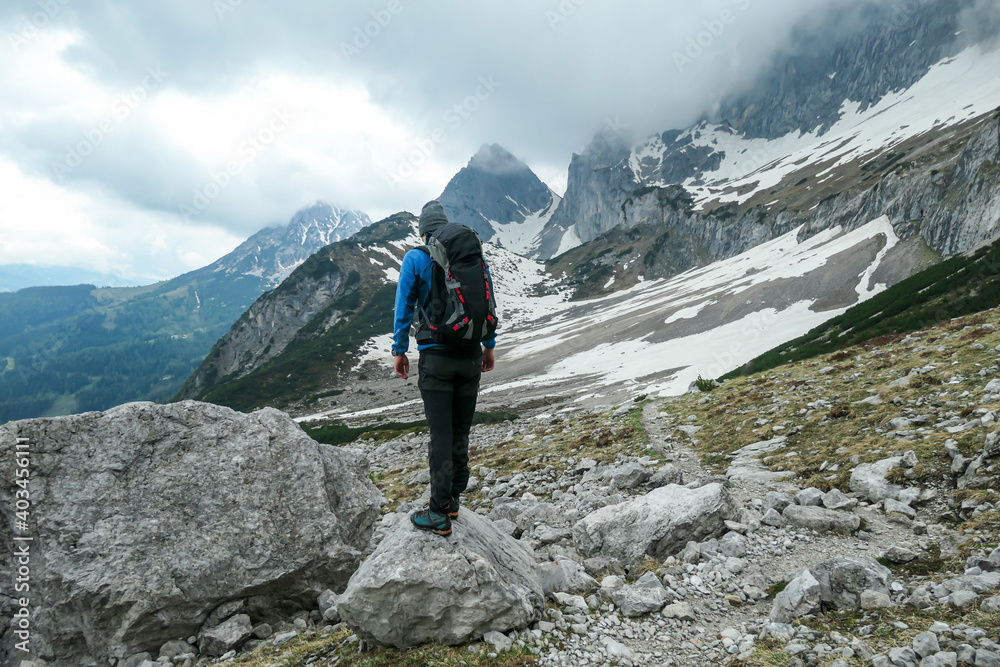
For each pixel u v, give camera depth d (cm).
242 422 752
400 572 431
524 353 13988
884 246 10650
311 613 688
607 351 11444
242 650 604
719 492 693
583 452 1554
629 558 642
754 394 1819
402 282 428
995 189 8812
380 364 15375
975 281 3684
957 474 676
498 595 438
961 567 473
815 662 364
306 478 736
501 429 3066
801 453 1021
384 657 432
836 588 454
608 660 407
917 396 1096
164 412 714
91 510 619
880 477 741
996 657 312
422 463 2203
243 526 665
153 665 579
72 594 571
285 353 18212
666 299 15825
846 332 4556
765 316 9969
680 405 2173
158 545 623
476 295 404
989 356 1200
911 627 383
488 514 1068
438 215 456
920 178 11406
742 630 450
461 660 407
